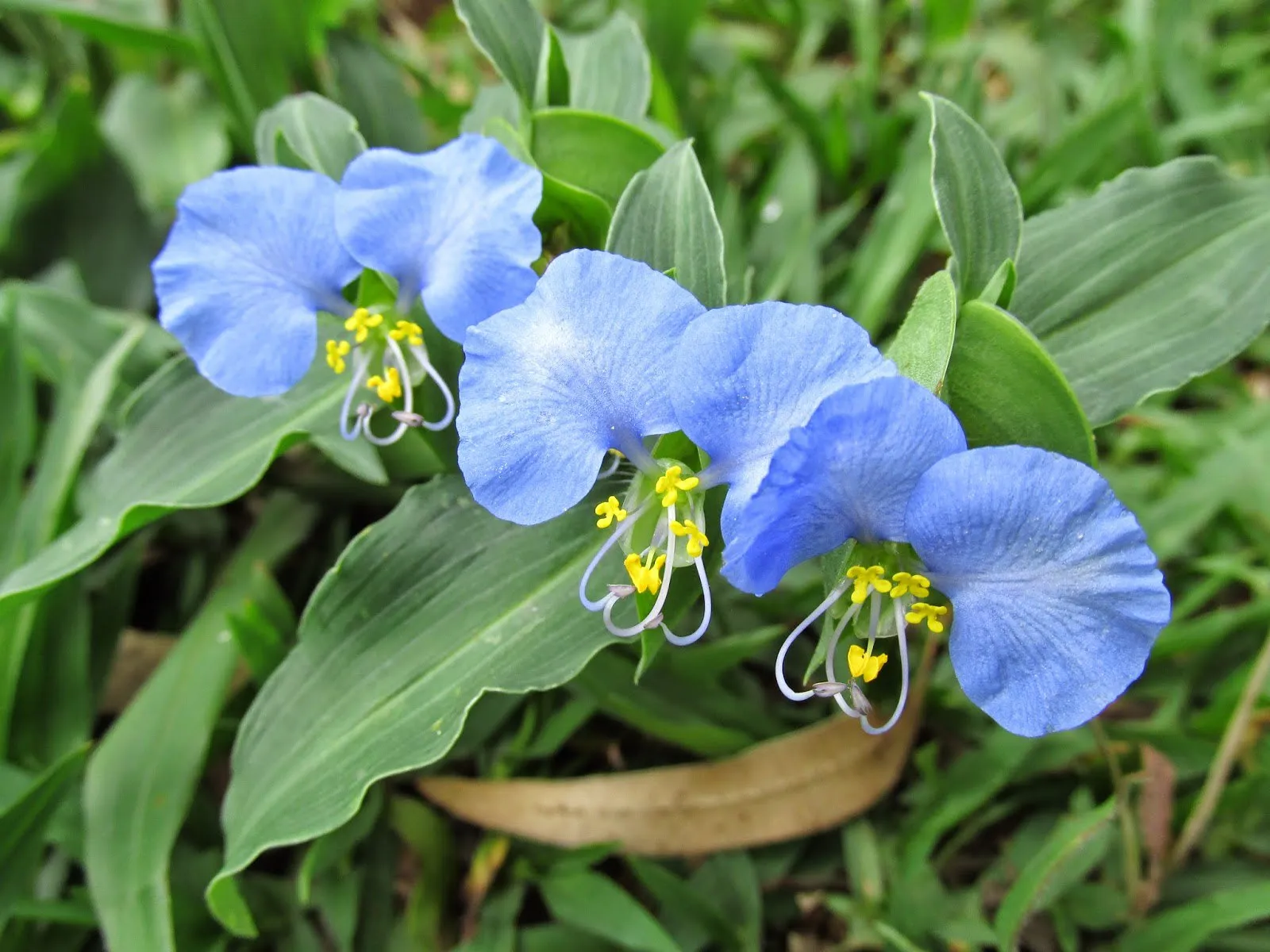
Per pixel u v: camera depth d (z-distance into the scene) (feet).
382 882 0.47
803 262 0.57
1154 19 0.66
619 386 0.34
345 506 0.54
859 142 0.66
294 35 0.56
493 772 0.47
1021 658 0.34
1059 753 0.47
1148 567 0.32
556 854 0.46
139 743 0.45
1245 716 0.44
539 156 0.43
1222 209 0.42
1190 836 0.45
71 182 0.61
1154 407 0.58
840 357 0.33
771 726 0.47
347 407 0.40
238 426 0.45
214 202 0.39
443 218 0.38
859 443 0.32
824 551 0.34
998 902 0.46
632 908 0.44
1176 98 0.65
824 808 0.45
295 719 0.40
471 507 0.41
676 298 0.34
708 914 0.45
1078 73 0.71
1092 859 0.43
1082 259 0.43
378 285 0.40
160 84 0.73
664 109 0.56
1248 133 0.65
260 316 0.40
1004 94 0.73
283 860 0.48
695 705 0.47
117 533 0.41
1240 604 0.53
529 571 0.40
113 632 0.51
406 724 0.38
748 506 0.31
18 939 0.45
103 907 0.43
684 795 0.45
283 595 0.50
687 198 0.38
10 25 0.75
